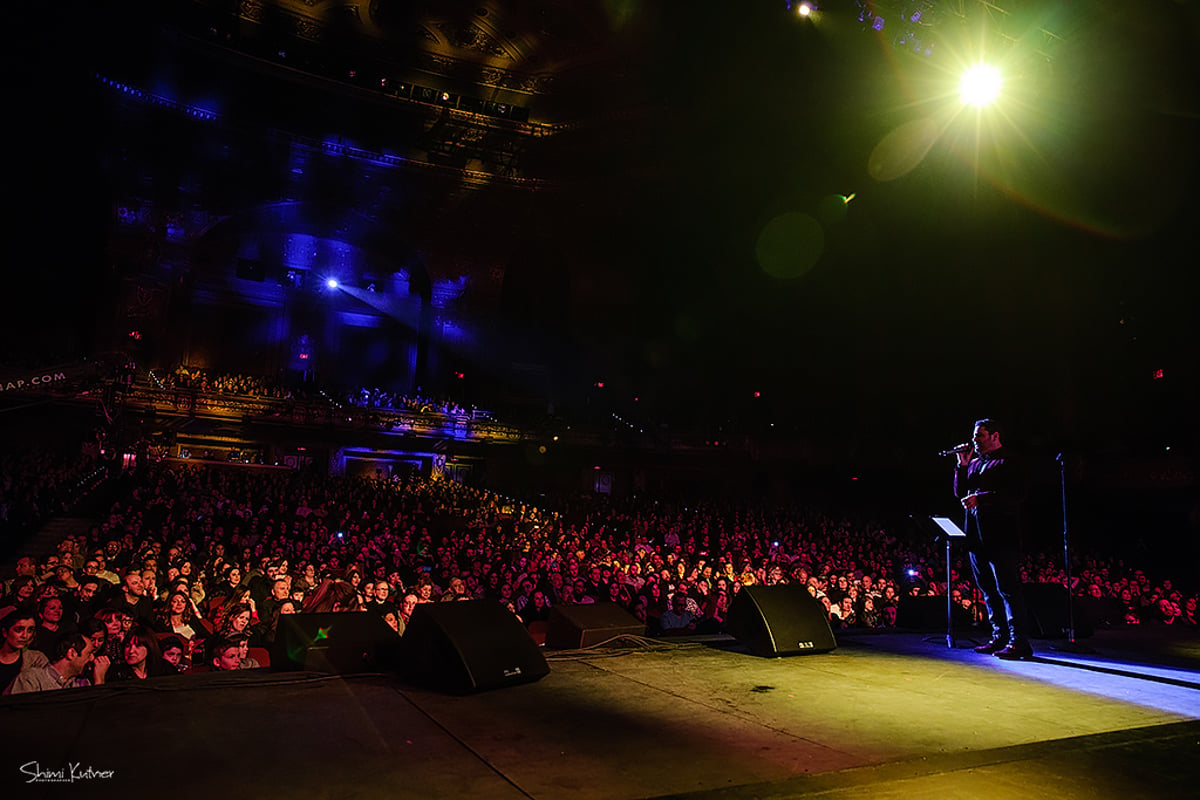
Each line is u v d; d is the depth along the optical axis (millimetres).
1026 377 26328
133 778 2502
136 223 28812
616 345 36562
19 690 4828
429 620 3994
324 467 29391
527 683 4062
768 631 4949
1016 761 2893
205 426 26422
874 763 2844
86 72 25297
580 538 19578
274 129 29469
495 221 35031
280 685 3838
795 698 3842
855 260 30625
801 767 2791
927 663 4895
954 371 28500
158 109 27359
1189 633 7648
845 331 31875
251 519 18766
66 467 20734
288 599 8305
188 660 6391
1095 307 23766
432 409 30094
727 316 35375
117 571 9867
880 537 24453
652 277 36969
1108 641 6586
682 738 3123
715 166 31734
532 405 35281
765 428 33406
